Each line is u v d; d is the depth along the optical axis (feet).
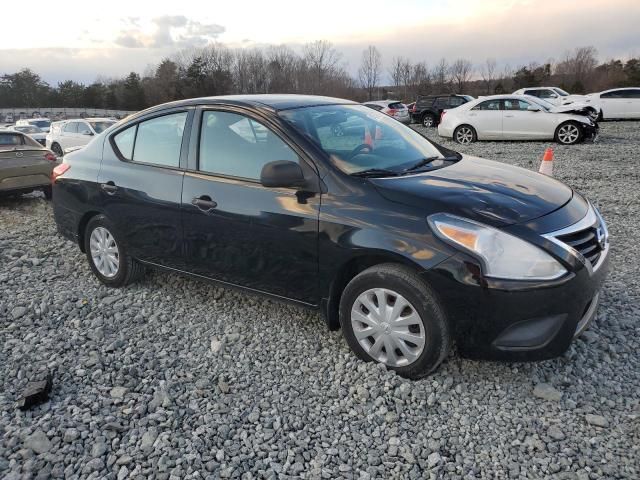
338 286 10.96
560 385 10.15
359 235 10.09
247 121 12.11
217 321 13.25
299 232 10.85
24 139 29.58
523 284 9.07
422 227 9.64
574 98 76.18
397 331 10.16
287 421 9.40
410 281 9.70
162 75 237.86
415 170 11.64
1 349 12.13
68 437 8.91
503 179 11.41
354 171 10.96
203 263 12.78
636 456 8.23
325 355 11.48
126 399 10.05
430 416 9.39
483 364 10.78
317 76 221.87
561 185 12.08
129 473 8.21
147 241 13.88
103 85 277.03
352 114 13.30
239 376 10.84
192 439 8.89
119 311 13.98
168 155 13.44
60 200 16.08
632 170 33.55
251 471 8.20
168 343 12.25
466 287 9.23
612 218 22.08
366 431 9.07
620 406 9.46
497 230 9.29
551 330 9.41
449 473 8.08
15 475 8.17
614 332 11.90
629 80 179.42
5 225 23.94
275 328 12.78
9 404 10.00
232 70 230.89
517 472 8.03
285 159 11.37
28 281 16.25
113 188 14.29
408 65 230.07
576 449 8.46
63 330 12.99
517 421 9.18
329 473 8.12
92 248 15.66
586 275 9.54
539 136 51.13
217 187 12.14
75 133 57.00
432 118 88.69
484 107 53.83
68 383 10.66
